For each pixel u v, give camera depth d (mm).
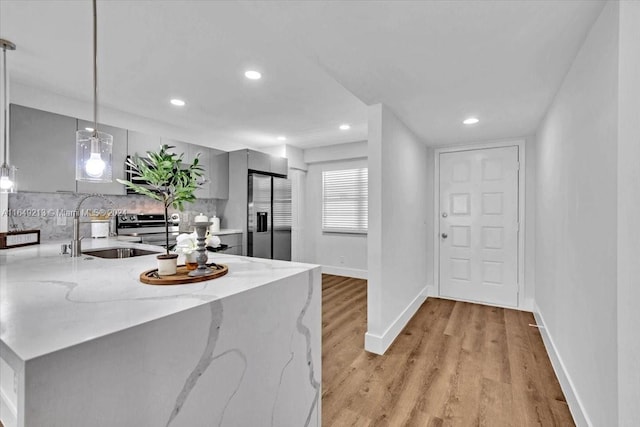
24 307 901
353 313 3492
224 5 1646
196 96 2932
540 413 1789
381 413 1790
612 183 1244
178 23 1812
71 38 1972
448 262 4074
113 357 718
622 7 1153
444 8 1384
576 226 1768
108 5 1646
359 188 5223
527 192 3584
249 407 1112
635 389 1119
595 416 1435
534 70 1953
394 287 2865
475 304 3842
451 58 1829
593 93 1471
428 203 4191
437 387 2047
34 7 1662
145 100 3035
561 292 2125
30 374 582
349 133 4363
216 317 984
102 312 858
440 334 2914
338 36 1618
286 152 5090
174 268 1269
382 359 2424
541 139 2990
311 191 5684
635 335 1118
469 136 3592
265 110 3342
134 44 2041
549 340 2473
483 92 2314
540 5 1348
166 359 835
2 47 2076
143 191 1273
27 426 580
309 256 5719
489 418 1747
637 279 1111
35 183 2588
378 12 1418
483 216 3844
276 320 1248
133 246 2465
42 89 2762
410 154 3346
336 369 2273
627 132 1148
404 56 1813
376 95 2391
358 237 5234
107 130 3066
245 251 4258
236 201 4383
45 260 1775
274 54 2170
